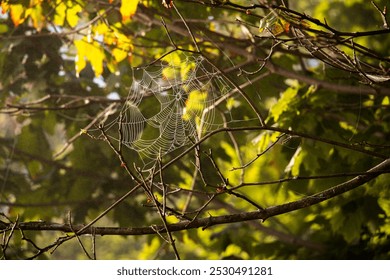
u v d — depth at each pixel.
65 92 8.62
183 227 4.68
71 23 6.92
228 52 7.34
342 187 4.74
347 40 4.74
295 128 7.07
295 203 4.70
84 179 9.21
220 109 7.17
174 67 6.91
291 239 8.75
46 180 9.27
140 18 7.18
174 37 6.97
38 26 6.93
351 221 7.67
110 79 7.65
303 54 6.52
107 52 7.43
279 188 8.55
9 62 8.39
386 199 7.12
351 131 7.21
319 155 7.18
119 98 7.73
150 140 7.67
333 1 12.85
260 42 7.00
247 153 9.64
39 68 8.52
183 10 7.13
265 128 4.73
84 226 4.71
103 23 6.96
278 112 7.07
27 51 8.41
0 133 10.37
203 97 7.02
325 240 8.83
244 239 8.98
